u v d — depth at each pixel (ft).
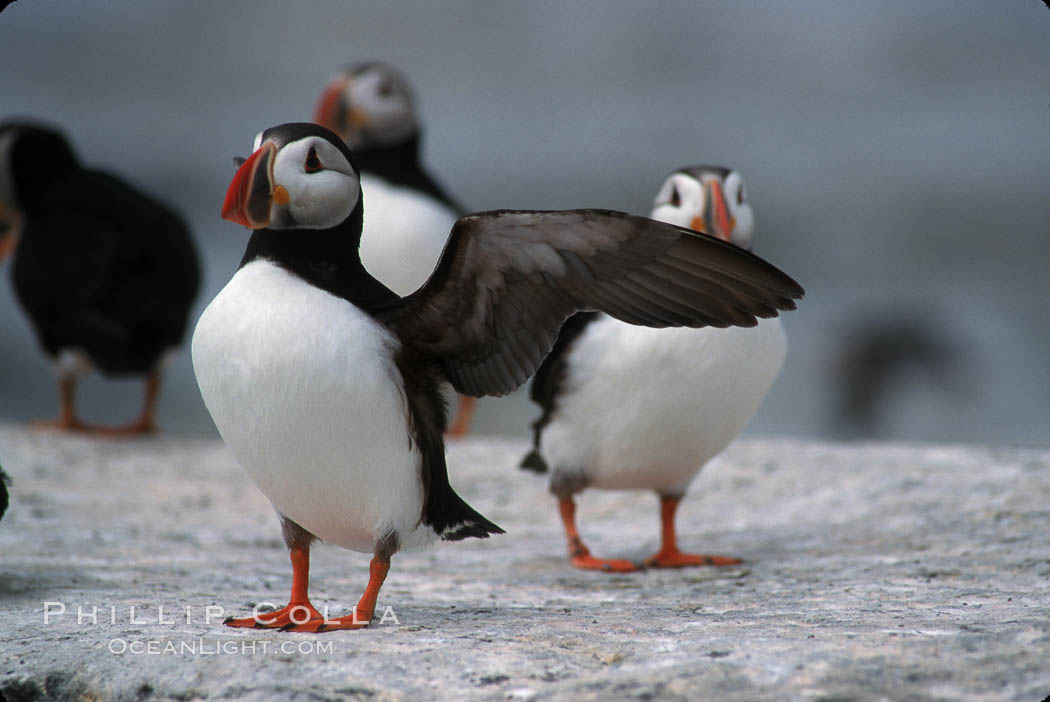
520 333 24.76
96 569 32.86
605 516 43.16
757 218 121.70
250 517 42.50
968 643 23.04
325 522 25.66
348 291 24.62
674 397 32.55
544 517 43.16
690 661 22.47
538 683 21.68
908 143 139.64
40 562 33.47
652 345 32.22
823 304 102.89
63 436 54.24
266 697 21.53
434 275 24.06
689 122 148.05
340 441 24.06
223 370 24.12
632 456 33.88
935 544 34.88
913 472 44.37
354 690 21.62
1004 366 92.27
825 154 135.74
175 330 55.01
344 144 24.91
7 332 97.66
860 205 123.95
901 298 102.73
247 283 24.35
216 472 49.34
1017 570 31.14
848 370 91.71
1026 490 40.01
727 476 46.06
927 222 117.91
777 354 33.37
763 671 21.77
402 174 55.83
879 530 37.32
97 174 56.39
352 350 23.77
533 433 36.99
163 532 39.27
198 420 83.51
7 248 56.80
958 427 84.94
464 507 26.63
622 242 23.34
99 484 46.01
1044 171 130.62
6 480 30.32
